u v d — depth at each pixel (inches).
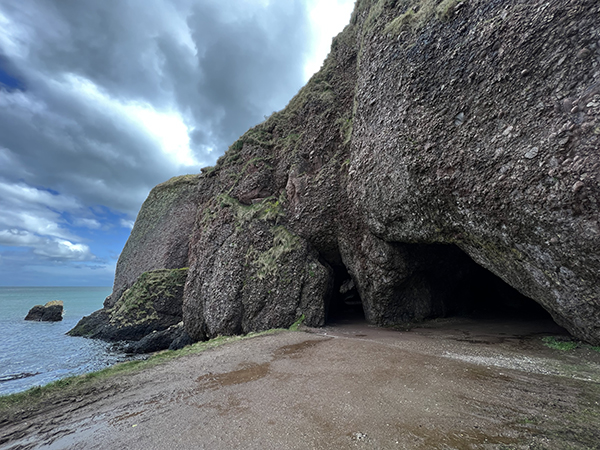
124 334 991.6
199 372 314.0
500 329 463.5
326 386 254.5
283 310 629.9
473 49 350.0
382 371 284.5
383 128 483.5
